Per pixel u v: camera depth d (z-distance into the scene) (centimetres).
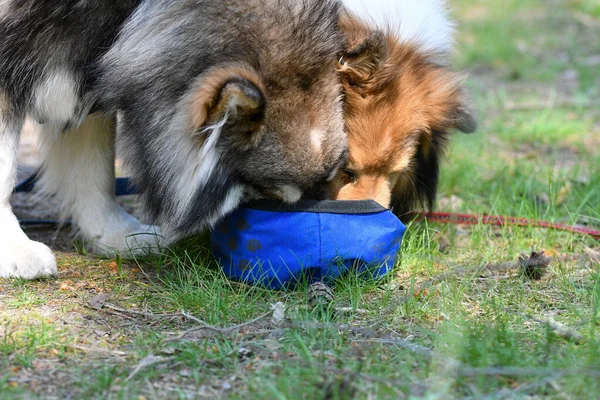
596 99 1586
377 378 548
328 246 734
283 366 581
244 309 700
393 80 759
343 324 669
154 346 620
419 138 834
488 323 662
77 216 887
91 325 666
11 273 761
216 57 692
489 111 1523
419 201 923
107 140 856
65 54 756
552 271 811
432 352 595
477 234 902
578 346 618
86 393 539
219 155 704
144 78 723
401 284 786
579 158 1199
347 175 771
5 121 770
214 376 575
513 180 1098
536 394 545
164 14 722
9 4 738
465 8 2577
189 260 805
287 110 696
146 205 780
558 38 2144
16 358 586
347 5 762
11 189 789
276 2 700
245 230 747
